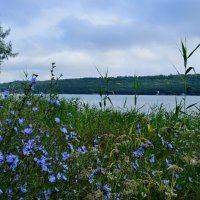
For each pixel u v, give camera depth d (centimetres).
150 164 530
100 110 818
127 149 555
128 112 839
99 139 639
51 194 401
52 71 598
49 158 431
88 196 406
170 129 630
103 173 469
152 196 451
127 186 423
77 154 453
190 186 480
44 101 662
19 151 407
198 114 812
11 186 362
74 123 738
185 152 586
